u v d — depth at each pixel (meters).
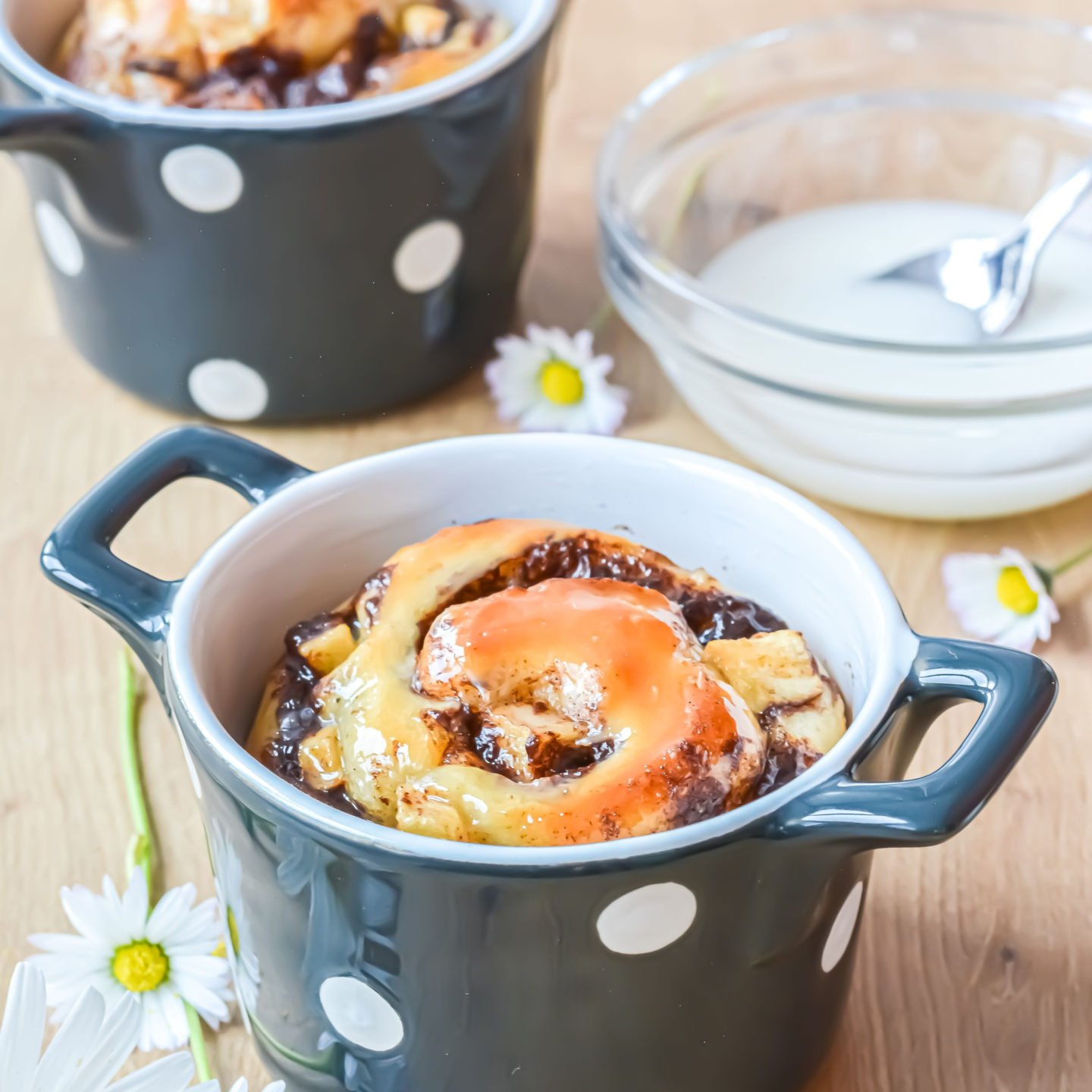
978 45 0.68
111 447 0.63
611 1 0.83
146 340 0.62
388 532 0.51
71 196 0.59
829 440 0.59
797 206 0.67
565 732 0.47
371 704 0.48
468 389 0.64
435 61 0.61
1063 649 0.58
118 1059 0.48
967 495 0.60
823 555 0.49
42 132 0.58
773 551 0.50
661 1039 0.47
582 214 0.70
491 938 0.45
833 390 0.58
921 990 0.52
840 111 0.68
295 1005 0.48
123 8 0.61
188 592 0.48
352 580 0.51
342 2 0.61
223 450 0.50
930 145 0.68
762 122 0.68
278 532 0.50
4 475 0.62
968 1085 0.51
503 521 0.50
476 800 0.46
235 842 0.46
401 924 0.46
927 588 0.60
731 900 0.46
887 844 0.45
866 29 0.68
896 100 0.68
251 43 0.60
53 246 0.61
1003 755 0.45
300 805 0.45
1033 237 0.62
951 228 0.64
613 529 0.51
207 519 0.61
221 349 0.61
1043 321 0.61
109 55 0.61
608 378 0.65
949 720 0.57
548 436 0.51
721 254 0.64
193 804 0.55
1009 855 0.54
